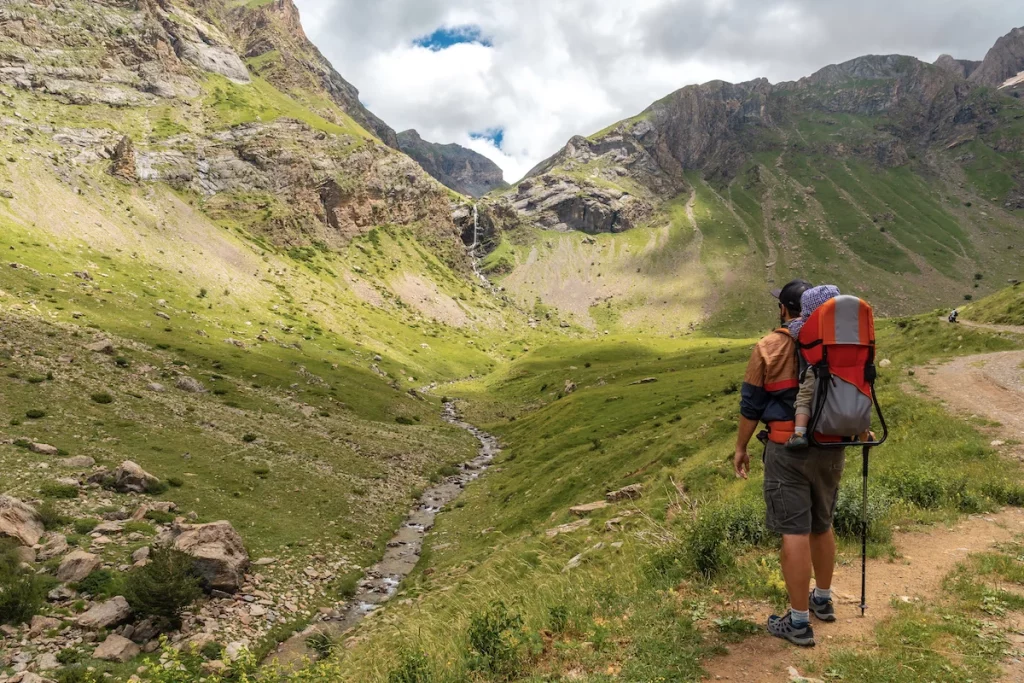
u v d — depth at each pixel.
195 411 71.88
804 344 5.46
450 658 7.12
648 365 133.00
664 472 34.03
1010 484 12.74
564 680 5.50
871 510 10.15
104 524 36.91
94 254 152.88
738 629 5.98
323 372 124.88
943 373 37.16
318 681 7.41
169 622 27.36
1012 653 5.01
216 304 158.25
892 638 5.43
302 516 48.12
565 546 20.70
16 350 71.88
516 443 90.06
